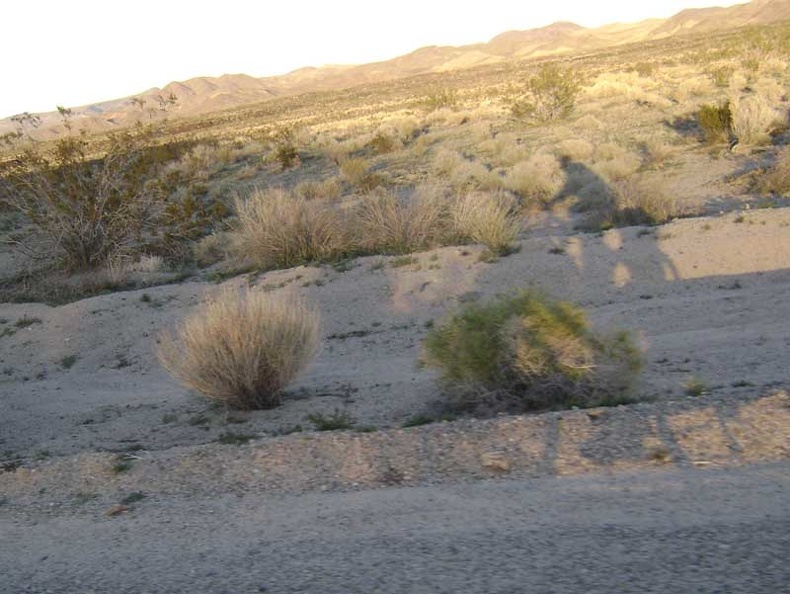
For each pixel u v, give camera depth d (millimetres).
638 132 28562
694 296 11969
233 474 6164
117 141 22094
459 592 3635
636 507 4508
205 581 4152
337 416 8352
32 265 21406
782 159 20062
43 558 4883
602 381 7793
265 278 15750
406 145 34625
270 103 108375
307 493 5602
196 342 9445
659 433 5777
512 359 7844
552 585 3596
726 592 3365
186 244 21672
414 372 10367
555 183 21156
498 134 32719
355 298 14102
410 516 4840
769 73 41000
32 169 20781
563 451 5707
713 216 15555
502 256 14789
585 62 82438
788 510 4199
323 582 3936
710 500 4480
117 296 16094
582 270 13641
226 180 32156
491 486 5258
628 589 3479
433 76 116312
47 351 14352
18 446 9273
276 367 9383
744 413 5938
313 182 26516
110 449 8102
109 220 20531
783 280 12062
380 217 17438
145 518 5453
